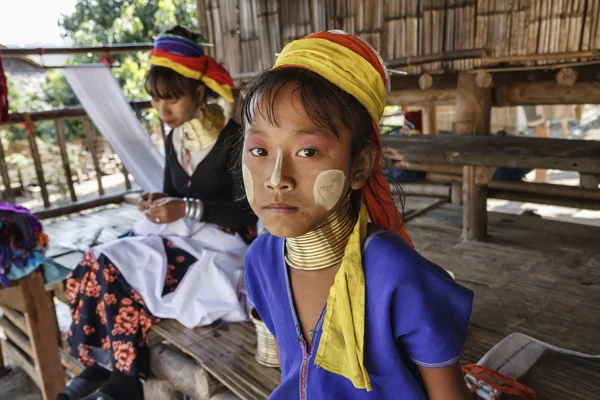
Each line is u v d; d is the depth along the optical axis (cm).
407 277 94
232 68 472
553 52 312
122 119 437
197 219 229
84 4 984
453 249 294
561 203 322
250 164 93
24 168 898
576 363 174
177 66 210
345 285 98
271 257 116
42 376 289
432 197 402
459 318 99
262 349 189
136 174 445
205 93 223
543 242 295
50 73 941
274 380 180
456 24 345
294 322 110
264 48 442
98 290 221
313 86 87
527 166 264
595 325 203
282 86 88
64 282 295
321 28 405
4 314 361
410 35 367
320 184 90
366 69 93
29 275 276
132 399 220
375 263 98
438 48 357
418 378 105
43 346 286
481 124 361
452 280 100
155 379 225
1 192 528
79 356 228
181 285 218
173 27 217
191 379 203
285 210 91
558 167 253
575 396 159
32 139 442
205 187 233
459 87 362
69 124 935
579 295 228
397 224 121
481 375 157
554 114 746
